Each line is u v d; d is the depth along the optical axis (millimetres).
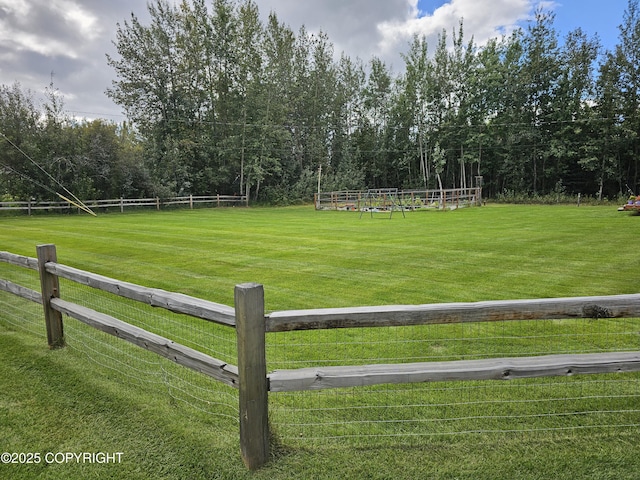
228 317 1724
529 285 4855
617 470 1675
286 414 2162
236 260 6684
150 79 24719
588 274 5355
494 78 28703
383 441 1908
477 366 1776
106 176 20375
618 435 1919
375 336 3305
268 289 4848
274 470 1712
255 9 26562
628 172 26359
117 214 18547
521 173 28719
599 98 26000
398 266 6074
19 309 4207
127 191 21297
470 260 6438
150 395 2375
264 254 7234
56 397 2357
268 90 27750
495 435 1937
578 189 28297
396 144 33781
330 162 34125
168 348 2111
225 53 26297
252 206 26250
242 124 26844
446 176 33062
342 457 1791
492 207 21359
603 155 25625
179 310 1986
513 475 1656
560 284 4875
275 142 28578
